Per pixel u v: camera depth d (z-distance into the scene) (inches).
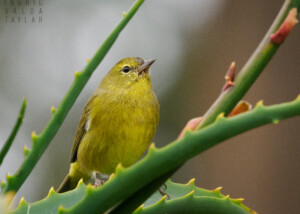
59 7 532.1
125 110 305.9
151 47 546.9
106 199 94.8
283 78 482.6
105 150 309.4
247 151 476.1
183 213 122.6
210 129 90.5
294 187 454.9
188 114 533.0
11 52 523.2
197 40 549.0
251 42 522.0
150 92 316.8
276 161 464.1
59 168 491.2
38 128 505.0
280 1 513.7
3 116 503.8
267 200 460.1
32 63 524.7
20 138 495.8
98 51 110.6
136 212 121.8
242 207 132.5
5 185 102.7
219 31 541.6
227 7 541.3
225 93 101.0
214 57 539.2
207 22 549.3
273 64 486.6
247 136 479.5
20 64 523.5
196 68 542.3
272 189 460.8
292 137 463.2
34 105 513.0
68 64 526.9
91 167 319.6
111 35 109.8
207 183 487.8
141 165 92.7
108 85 317.4
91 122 313.0
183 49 549.3
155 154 92.1
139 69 313.7
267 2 519.8
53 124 106.3
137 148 311.0
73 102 109.3
